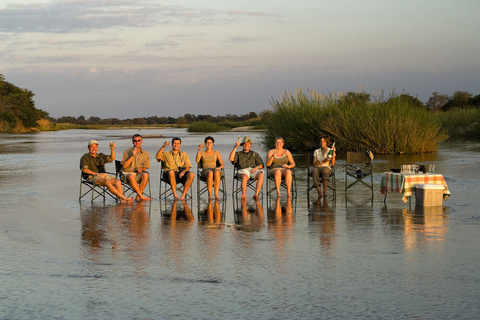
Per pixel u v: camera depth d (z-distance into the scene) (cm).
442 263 691
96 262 710
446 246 779
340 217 1019
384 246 783
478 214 1029
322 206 1154
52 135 7212
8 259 727
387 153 2652
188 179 1266
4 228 932
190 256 737
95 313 531
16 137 6275
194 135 6606
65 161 2492
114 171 2050
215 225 952
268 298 568
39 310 541
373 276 639
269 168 1343
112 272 665
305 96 3184
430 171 1182
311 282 620
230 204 1195
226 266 688
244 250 767
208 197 1309
